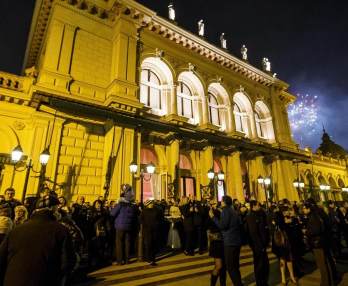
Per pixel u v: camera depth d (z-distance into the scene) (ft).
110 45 51.67
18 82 41.96
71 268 9.40
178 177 50.49
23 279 8.14
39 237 8.85
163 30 58.08
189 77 63.72
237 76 74.28
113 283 20.99
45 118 40.04
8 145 38.60
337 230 31.83
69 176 39.73
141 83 55.21
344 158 113.50
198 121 61.05
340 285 21.59
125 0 51.03
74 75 44.86
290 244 22.07
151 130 49.88
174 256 28.89
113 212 25.40
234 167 61.36
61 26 46.21
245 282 22.34
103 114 40.73
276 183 70.44
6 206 15.57
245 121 73.67
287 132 82.99
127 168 42.73
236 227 18.21
